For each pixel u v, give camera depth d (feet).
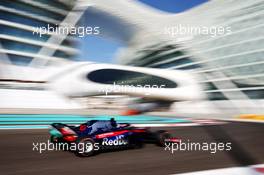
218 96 106.32
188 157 23.02
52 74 69.72
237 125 52.75
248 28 110.52
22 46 82.79
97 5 112.06
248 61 106.11
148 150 25.68
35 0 88.69
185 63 123.24
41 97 63.00
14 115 45.98
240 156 24.11
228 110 96.94
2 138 30.19
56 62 86.79
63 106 65.77
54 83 68.13
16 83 64.39
